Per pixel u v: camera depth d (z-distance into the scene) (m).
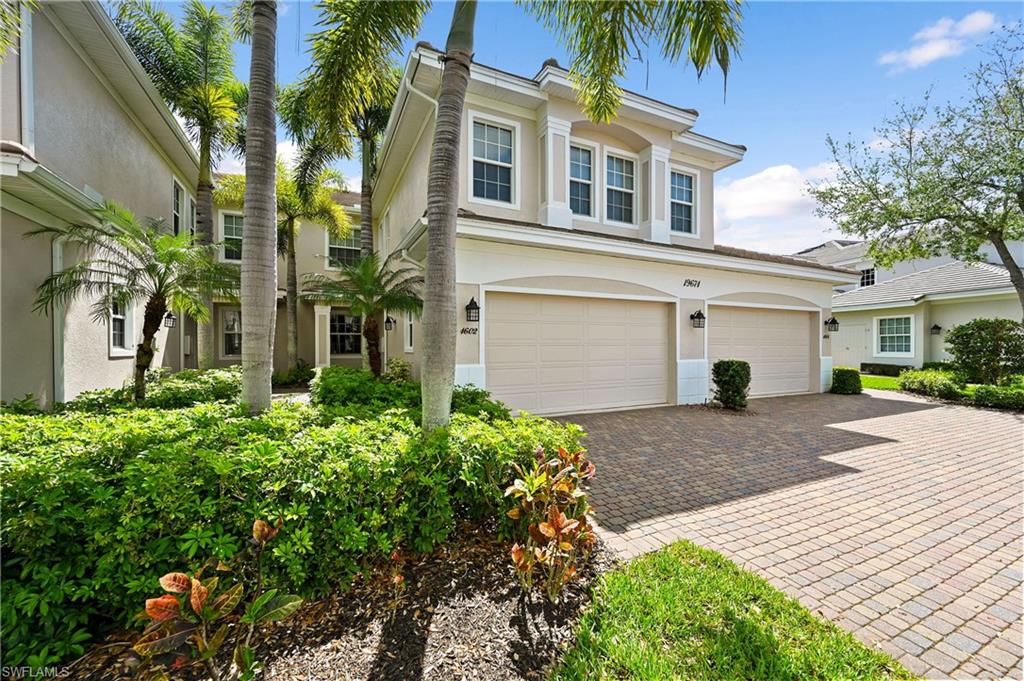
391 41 5.46
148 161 10.16
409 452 3.01
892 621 2.65
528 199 9.62
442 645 2.30
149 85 8.48
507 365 8.47
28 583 2.16
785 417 8.88
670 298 10.14
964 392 10.99
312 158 12.88
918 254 13.42
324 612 2.51
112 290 6.54
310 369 15.16
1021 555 3.43
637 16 5.15
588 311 9.32
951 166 11.67
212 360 11.48
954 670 2.27
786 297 11.98
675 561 3.19
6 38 4.45
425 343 3.85
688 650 2.28
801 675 2.14
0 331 5.44
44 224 6.28
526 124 9.65
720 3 4.73
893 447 6.59
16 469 2.26
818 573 3.17
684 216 12.08
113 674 2.06
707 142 11.70
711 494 4.70
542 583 2.82
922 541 3.66
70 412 4.63
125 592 2.28
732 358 11.17
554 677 2.10
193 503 2.38
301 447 2.82
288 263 15.21
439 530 3.00
